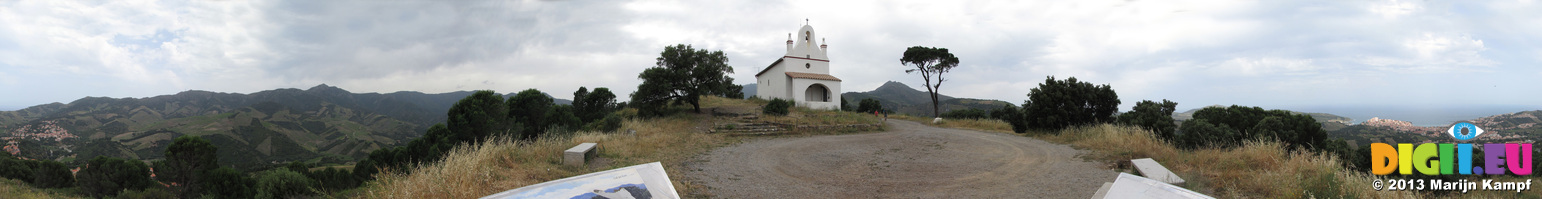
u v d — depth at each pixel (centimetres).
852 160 1153
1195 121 1151
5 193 1573
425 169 818
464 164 801
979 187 807
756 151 1330
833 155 1238
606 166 1025
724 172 976
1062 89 1714
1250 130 1095
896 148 1362
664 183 719
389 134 17938
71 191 1719
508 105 1877
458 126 1509
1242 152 938
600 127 2083
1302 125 1029
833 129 2080
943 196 754
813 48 4412
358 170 1348
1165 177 728
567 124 1923
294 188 1039
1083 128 1551
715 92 3206
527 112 1958
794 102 3966
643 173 736
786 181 887
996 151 1234
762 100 4434
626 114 3136
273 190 1016
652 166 778
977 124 2652
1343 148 911
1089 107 1700
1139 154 1057
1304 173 727
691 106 3481
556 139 1348
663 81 2903
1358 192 605
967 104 9394
